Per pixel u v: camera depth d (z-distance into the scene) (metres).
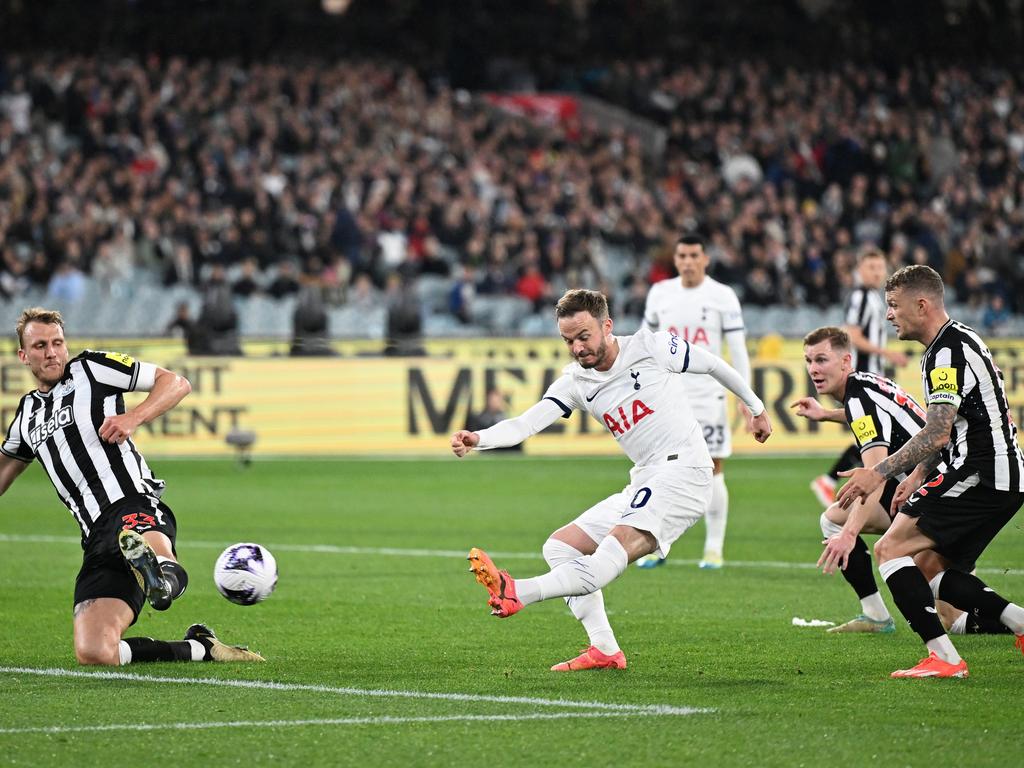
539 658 25.19
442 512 51.41
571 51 130.62
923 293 23.06
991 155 118.12
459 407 74.44
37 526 47.81
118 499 24.53
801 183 109.69
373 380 73.81
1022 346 73.81
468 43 127.19
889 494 27.23
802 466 70.00
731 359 40.25
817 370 27.09
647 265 96.31
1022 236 106.06
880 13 132.12
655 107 125.00
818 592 33.84
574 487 60.38
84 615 24.23
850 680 22.81
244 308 82.88
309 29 121.88
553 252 92.25
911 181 113.12
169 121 97.75
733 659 24.94
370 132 103.31
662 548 23.27
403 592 33.78
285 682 22.72
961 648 25.59
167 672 23.52
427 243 91.06
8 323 78.88
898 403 26.19
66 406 24.81
